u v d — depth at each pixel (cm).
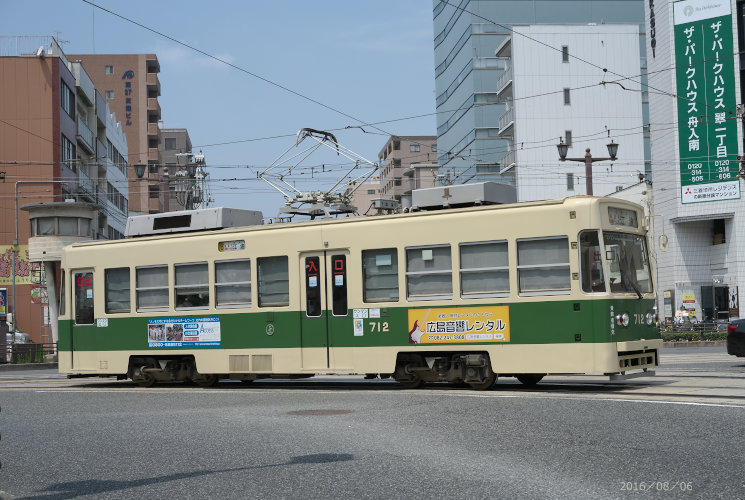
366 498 636
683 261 4803
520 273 1362
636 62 6131
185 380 1733
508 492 640
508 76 6191
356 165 1841
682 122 4744
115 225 6612
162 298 1709
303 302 1545
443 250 1422
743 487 638
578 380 1609
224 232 1639
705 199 4678
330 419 1077
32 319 4609
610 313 1312
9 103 4716
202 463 804
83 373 1803
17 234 4378
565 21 6994
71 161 4997
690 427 908
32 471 799
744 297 4588
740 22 4622
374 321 1475
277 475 732
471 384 1416
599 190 6066
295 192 1795
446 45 7838
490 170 6906
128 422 1126
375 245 1480
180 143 11375
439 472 721
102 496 675
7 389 1773
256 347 1586
